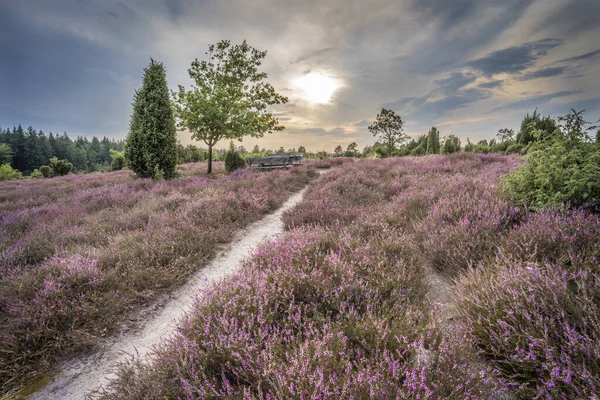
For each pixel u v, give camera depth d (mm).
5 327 2785
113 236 5402
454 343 1984
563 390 1716
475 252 3549
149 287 3826
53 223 6375
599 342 1769
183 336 2328
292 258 3559
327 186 9172
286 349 2162
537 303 2201
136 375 2230
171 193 9438
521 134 27125
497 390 1793
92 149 155500
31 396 2303
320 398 1608
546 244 3121
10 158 88375
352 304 2613
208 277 4285
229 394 1765
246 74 20031
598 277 2309
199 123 17328
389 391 1676
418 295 2910
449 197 5539
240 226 6668
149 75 14477
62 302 3137
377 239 4039
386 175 11195
